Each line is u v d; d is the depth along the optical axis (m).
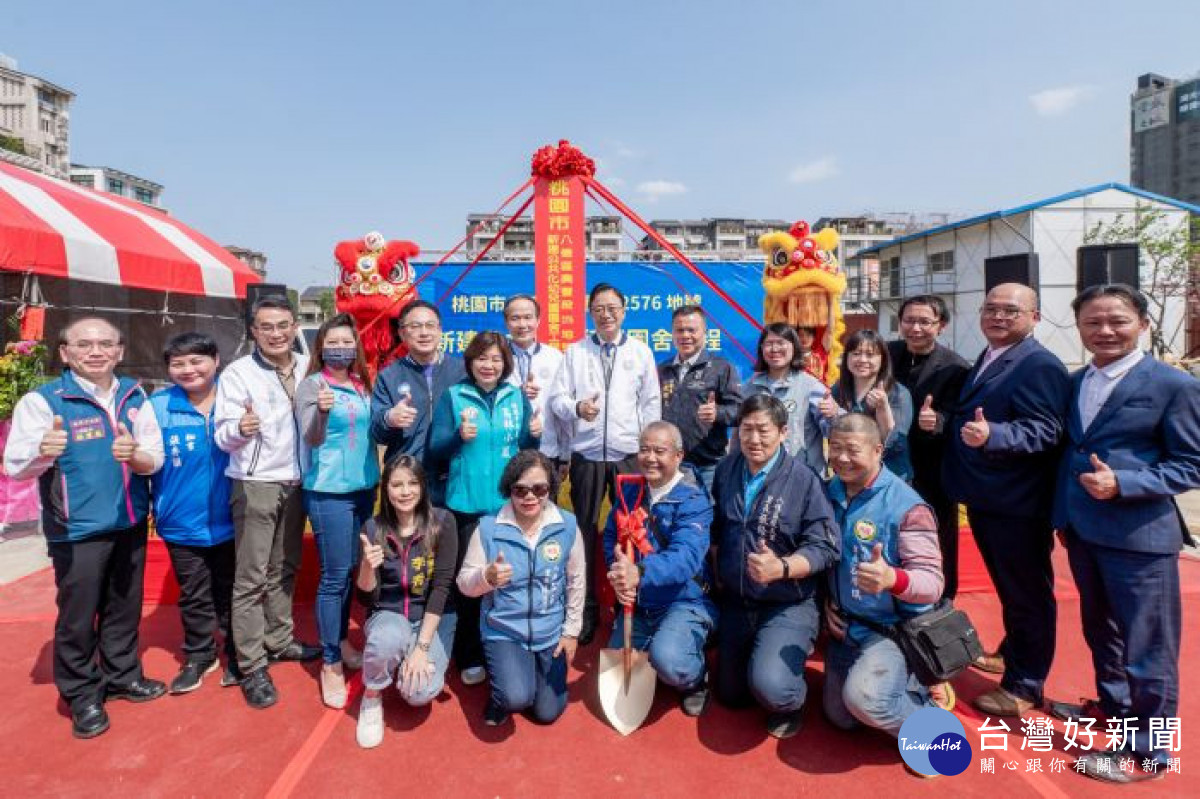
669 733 2.73
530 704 2.79
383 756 2.59
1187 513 6.19
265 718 2.86
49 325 9.20
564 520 2.88
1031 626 2.84
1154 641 2.40
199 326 12.11
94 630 2.81
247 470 2.98
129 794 2.39
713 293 8.70
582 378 3.58
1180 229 19.53
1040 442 2.64
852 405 3.39
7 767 2.55
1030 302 2.84
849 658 2.69
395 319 5.90
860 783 2.41
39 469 2.67
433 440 3.09
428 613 2.81
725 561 2.92
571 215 5.46
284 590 3.28
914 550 2.54
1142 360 2.45
